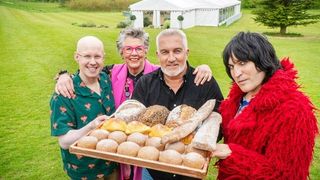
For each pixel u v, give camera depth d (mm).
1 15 35094
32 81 9992
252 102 2125
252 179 1953
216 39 21312
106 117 2555
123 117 2484
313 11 48938
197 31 27250
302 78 10898
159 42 2756
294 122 1927
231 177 2027
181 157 1998
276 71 2129
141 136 2209
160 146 2135
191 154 1971
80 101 2781
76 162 2834
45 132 6375
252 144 2070
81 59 2787
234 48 2121
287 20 26469
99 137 2219
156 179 2770
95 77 2873
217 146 2088
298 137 1909
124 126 2332
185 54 2789
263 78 2156
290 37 24391
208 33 25359
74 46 16422
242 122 2107
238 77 2135
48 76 10648
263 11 27719
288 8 26531
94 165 2854
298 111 1940
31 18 34250
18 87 9359
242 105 2336
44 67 11883
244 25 35125
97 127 2389
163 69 2793
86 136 2203
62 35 20094
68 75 2912
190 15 33062
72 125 2766
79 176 2879
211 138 2053
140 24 32688
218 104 2637
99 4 56094
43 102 8117
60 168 5055
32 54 14219
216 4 34406
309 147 1950
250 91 2258
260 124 2045
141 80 3006
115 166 3037
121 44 3389
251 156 2006
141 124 2344
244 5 66812
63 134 2598
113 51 14906
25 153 5504
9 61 12797
